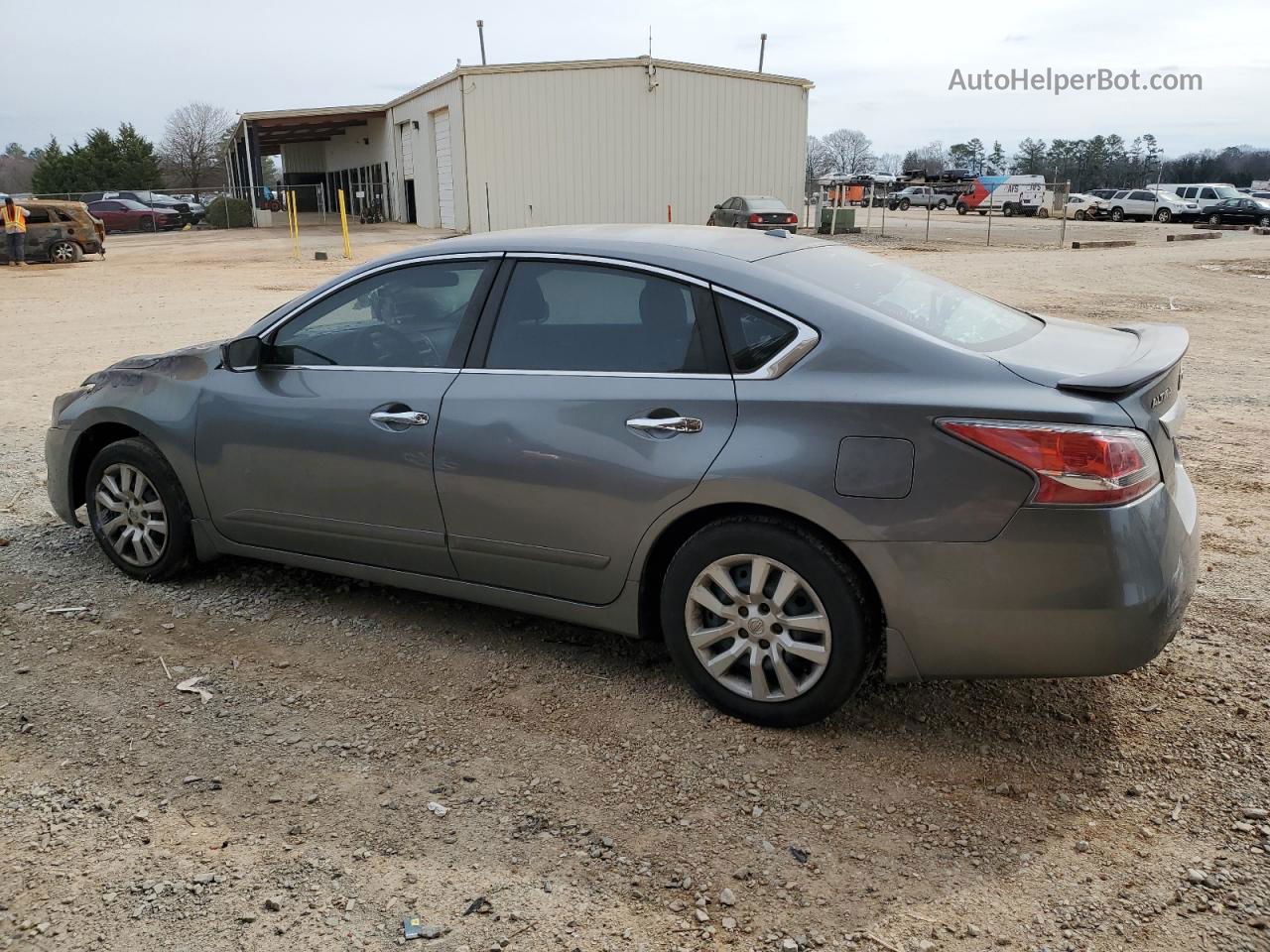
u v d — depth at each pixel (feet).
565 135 105.91
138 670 12.46
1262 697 11.54
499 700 11.75
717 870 8.80
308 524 13.53
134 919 8.19
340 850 9.07
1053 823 9.42
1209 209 139.23
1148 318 43.86
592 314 11.67
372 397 12.76
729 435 10.53
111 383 15.29
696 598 11.11
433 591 13.08
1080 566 9.41
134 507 15.03
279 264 80.53
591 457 11.24
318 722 11.27
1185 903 8.31
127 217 139.64
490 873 8.77
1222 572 15.26
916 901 8.40
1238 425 24.84
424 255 12.92
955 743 10.77
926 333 10.47
